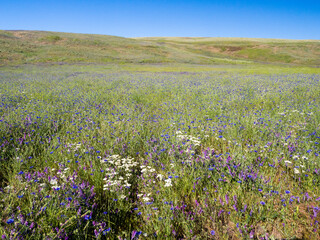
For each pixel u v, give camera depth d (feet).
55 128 18.31
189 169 11.82
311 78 57.31
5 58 144.36
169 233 7.87
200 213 8.91
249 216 8.28
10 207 8.32
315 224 8.21
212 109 24.57
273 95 31.60
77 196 8.82
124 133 17.02
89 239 7.65
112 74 86.94
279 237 7.82
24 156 13.23
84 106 26.53
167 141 15.19
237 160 12.27
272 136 16.16
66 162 12.23
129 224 8.52
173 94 36.11
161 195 9.94
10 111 22.24
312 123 18.65
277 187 10.13
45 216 7.91
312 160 12.16
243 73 93.71
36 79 62.28
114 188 9.88
